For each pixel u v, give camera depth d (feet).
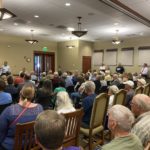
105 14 23.41
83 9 21.71
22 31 35.47
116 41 37.24
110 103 12.23
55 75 23.53
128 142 4.65
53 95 13.03
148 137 5.78
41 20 27.14
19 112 6.95
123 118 4.86
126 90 14.12
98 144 10.92
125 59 43.45
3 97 11.09
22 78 21.04
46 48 48.39
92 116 10.07
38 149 6.83
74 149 4.43
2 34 39.40
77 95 15.17
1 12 11.66
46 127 3.57
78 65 45.50
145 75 38.42
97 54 48.06
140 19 25.00
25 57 44.88
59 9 21.98
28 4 20.38
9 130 6.91
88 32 35.58
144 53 40.55
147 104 6.98
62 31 35.09
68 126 7.48
